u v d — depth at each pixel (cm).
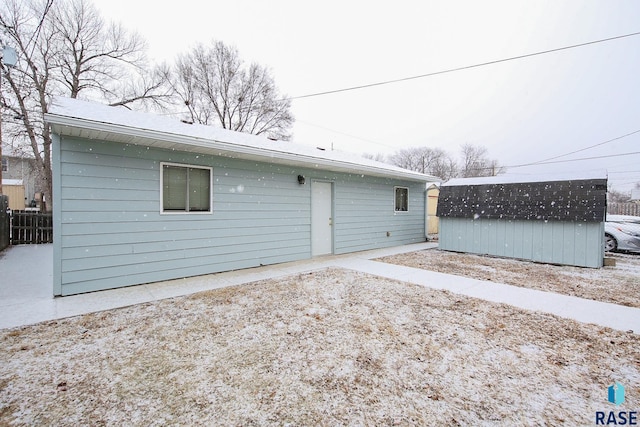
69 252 470
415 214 1226
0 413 204
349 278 595
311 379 248
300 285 542
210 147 545
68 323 364
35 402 216
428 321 373
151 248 551
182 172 590
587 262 711
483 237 888
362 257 854
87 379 246
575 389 236
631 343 317
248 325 359
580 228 720
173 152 572
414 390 234
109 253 506
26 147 1502
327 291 503
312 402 219
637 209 1694
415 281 574
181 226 587
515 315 396
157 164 555
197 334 334
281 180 756
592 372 261
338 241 905
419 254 910
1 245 918
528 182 834
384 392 231
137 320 374
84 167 480
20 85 1223
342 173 912
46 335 330
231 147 566
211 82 2319
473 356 287
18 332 337
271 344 310
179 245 585
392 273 643
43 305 425
